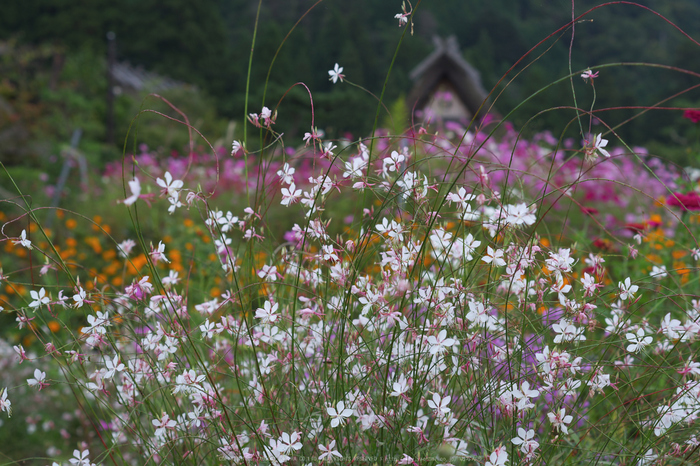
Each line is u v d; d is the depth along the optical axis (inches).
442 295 54.6
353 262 54.1
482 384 55.4
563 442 59.2
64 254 224.7
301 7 2014.0
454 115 504.7
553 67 1433.3
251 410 60.7
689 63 1445.6
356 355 56.0
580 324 54.0
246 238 63.2
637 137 930.1
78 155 507.8
